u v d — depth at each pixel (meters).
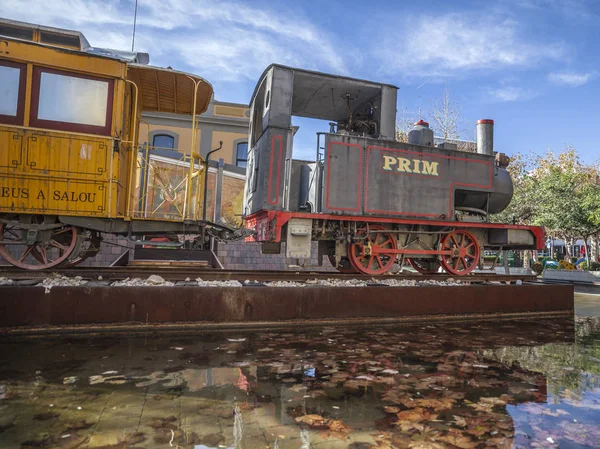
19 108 4.83
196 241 6.19
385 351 3.89
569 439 2.18
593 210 17.89
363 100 7.69
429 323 5.46
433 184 7.07
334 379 3.04
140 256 9.21
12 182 4.77
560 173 19.84
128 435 2.07
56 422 2.19
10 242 4.95
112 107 5.23
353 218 6.46
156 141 17.22
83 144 5.05
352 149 6.56
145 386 2.76
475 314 5.90
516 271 17.69
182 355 3.53
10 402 2.44
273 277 5.98
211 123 17.61
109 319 4.30
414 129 7.60
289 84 6.46
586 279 15.40
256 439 2.08
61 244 5.38
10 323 4.05
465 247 7.58
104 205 5.09
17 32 5.46
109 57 5.20
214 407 2.47
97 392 2.63
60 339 3.97
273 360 3.47
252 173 7.34
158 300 4.45
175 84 6.36
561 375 3.31
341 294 5.16
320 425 2.27
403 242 7.22
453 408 2.56
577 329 5.45
